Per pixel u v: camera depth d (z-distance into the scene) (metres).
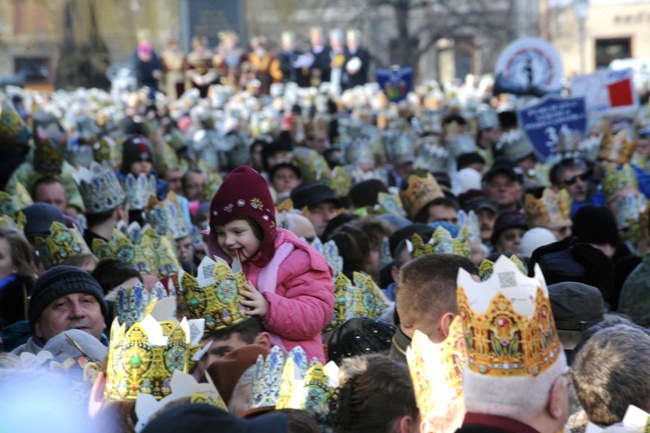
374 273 19.94
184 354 10.56
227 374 11.66
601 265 15.60
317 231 23.22
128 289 13.41
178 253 21.11
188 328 10.64
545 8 117.81
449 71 122.50
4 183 24.25
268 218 13.27
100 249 17.12
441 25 113.56
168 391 10.43
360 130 41.00
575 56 124.50
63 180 24.30
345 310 15.20
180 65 80.50
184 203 23.67
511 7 117.06
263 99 71.69
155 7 100.75
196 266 21.31
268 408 10.59
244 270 13.40
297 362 11.12
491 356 8.88
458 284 9.03
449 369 9.97
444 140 41.47
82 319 13.98
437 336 11.40
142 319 11.11
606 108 37.19
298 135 45.88
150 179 22.50
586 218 21.48
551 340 8.97
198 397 9.66
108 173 20.02
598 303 13.45
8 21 108.00
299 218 18.66
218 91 71.25
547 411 8.91
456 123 41.44
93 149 28.45
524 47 45.00
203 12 101.94
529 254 21.42
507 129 40.38
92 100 66.06
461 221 22.00
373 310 15.59
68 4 88.75
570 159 30.22
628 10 127.75
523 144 36.19
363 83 83.44
